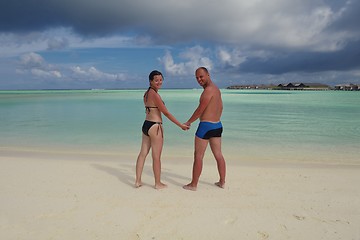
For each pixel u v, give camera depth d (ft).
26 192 16.28
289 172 20.93
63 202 14.82
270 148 30.01
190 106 92.22
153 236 11.41
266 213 13.70
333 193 16.56
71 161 24.00
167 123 49.75
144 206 14.40
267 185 17.95
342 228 12.28
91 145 31.27
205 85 16.71
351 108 87.76
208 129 16.40
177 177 19.88
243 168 22.07
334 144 32.01
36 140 33.78
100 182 18.35
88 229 11.93
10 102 108.68
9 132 38.99
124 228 12.05
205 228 12.14
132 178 19.45
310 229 12.16
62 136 36.17
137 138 35.09
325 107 92.48
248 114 67.72
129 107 84.74
